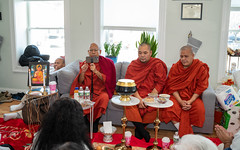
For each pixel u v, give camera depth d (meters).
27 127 2.65
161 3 3.43
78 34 3.84
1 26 4.11
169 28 3.48
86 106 2.11
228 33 3.32
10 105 3.62
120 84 1.54
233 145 1.38
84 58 3.89
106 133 2.16
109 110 2.73
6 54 4.20
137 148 1.83
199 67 2.54
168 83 2.66
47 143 0.85
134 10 3.72
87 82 2.76
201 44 3.42
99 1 3.63
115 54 3.73
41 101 2.70
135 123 2.31
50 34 4.20
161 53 3.55
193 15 3.37
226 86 2.54
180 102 2.50
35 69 2.42
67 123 0.86
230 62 3.55
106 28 3.85
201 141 0.90
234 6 3.46
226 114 2.56
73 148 0.78
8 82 4.30
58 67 3.49
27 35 4.29
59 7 4.08
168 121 2.46
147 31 3.75
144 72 2.57
